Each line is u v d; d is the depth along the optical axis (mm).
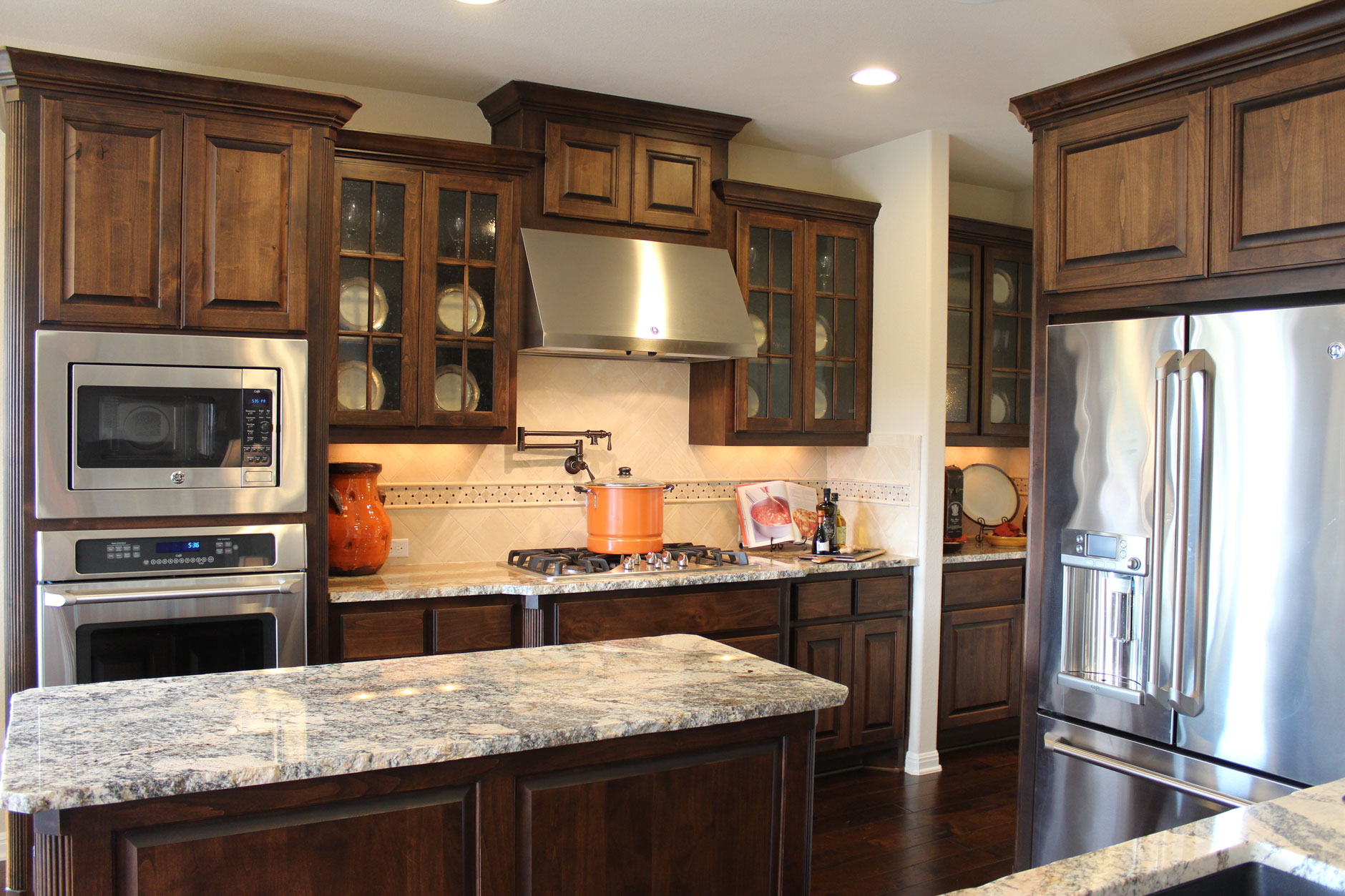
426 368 3488
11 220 2746
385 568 3725
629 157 3863
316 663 3053
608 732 1747
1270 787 2338
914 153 4273
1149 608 2559
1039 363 2922
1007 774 4195
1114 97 2719
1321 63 2279
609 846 1817
